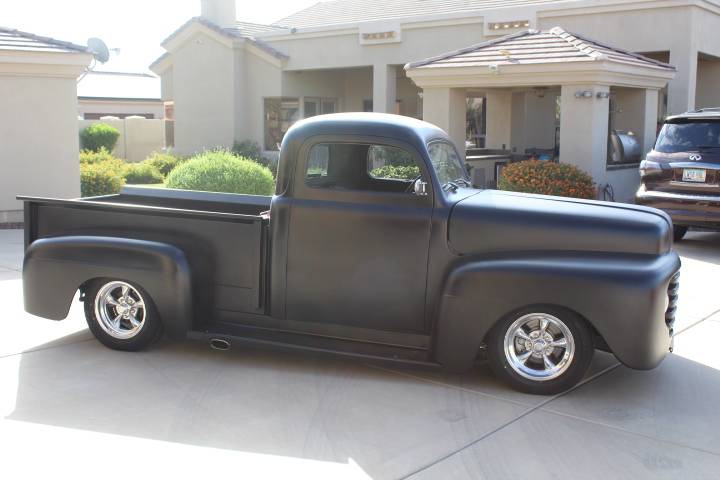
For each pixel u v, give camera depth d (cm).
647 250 499
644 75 1439
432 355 517
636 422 466
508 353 511
